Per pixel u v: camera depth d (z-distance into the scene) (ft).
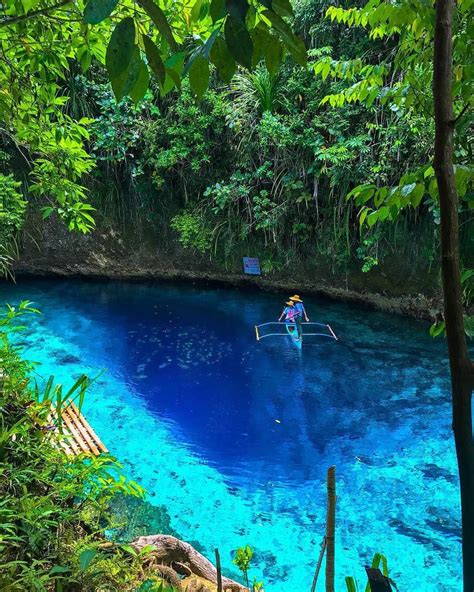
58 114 11.49
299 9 33.65
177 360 29.40
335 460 19.74
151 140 39.27
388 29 6.87
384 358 28.89
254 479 18.56
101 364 28.66
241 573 13.91
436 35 2.61
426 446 20.45
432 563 14.38
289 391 25.55
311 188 36.19
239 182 38.47
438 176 2.64
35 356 29.35
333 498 3.32
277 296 40.60
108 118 40.50
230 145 38.86
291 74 34.91
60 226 43.45
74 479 7.97
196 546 14.96
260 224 37.19
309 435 21.54
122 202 43.32
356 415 23.06
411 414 22.99
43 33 8.91
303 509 16.89
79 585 6.48
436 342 30.81
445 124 2.60
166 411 23.63
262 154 37.55
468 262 27.84
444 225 2.63
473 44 4.93
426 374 26.84
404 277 34.53
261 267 40.34
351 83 31.48
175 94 39.06
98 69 38.88
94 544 7.04
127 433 21.50
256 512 16.69
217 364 28.81
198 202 41.55
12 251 39.29
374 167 30.71
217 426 22.30
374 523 16.15
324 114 33.96
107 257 44.65
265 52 2.91
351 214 35.42
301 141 34.04
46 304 39.14
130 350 30.73
